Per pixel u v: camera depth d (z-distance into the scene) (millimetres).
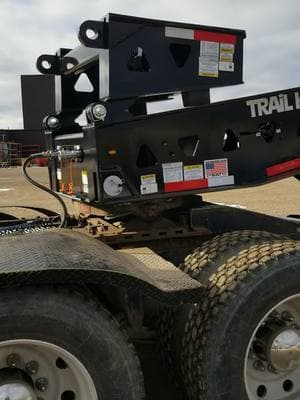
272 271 2051
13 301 1689
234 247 2264
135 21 2297
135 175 2268
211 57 2461
